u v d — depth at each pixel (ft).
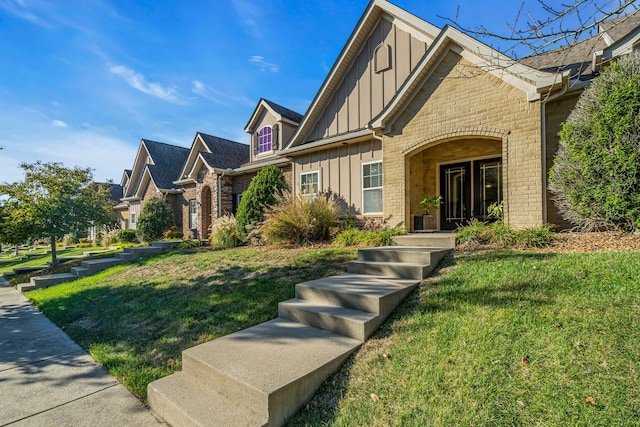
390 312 12.91
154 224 61.72
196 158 60.70
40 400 10.67
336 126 38.24
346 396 9.09
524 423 7.22
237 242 38.34
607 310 10.14
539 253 16.22
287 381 8.77
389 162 28.91
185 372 11.11
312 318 13.05
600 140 17.01
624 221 17.11
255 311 15.65
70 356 14.42
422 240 22.18
